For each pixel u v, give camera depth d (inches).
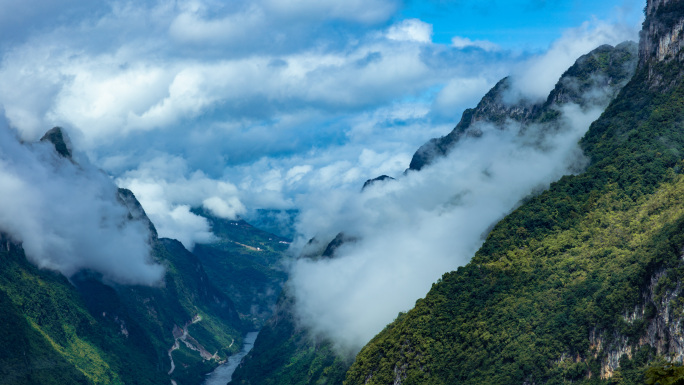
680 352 7583.7
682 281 7731.3
